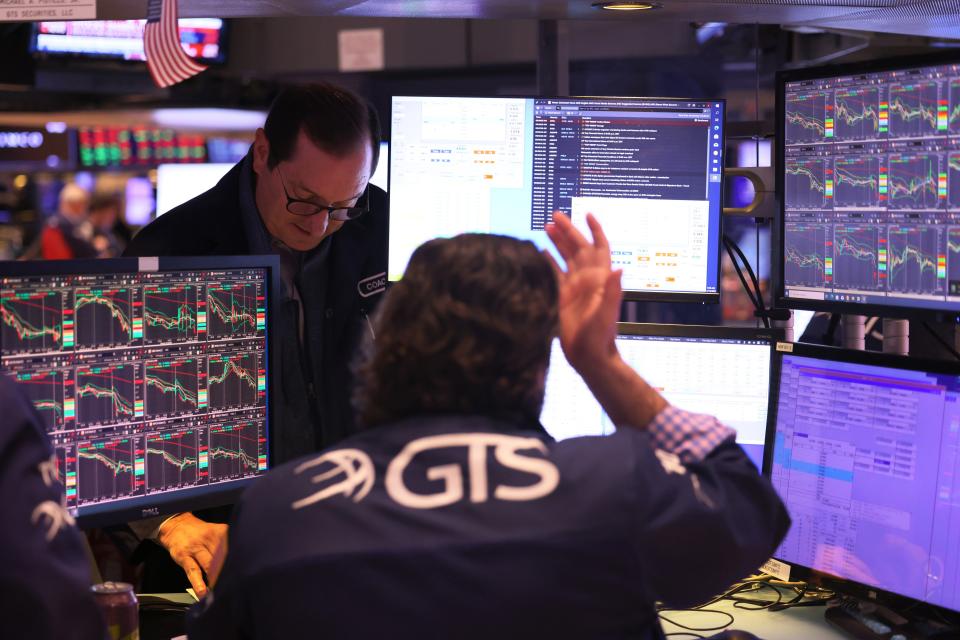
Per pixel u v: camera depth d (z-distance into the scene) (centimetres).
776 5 204
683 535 110
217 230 205
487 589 101
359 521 105
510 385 113
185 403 174
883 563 173
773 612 187
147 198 667
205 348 175
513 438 111
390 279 205
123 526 193
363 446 113
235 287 178
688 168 199
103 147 650
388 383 114
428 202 203
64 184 674
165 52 155
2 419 114
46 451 118
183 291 172
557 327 118
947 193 166
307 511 108
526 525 104
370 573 102
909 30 237
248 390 181
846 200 182
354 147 193
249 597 108
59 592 110
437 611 101
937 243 169
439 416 113
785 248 194
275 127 195
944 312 169
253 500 113
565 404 201
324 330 211
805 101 186
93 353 163
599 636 104
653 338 197
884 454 172
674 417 127
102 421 165
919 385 168
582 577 104
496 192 202
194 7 204
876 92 175
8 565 108
